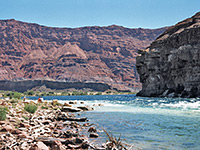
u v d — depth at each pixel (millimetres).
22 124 14672
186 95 73688
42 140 10469
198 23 79625
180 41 77625
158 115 22250
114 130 14570
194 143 10523
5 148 9352
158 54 88750
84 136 12797
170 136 12219
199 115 20969
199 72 70500
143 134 12945
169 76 84188
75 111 30922
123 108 33719
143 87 100625
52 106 37000
